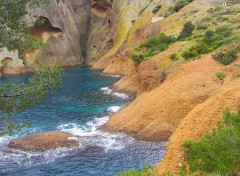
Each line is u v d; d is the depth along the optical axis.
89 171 28.22
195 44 57.41
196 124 27.11
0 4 19.23
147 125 37.00
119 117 40.78
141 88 56.06
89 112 47.75
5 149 33.19
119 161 30.05
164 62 55.00
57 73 20.08
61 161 30.44
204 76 41.75
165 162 24.50
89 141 34.97
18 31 19.86
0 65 94.75
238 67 42.50
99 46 118.94
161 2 102.75
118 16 115.31
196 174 15.64
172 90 40.78
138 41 94.44
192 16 79.69
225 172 15.18
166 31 79.19
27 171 28.55
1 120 21.34
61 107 51.06
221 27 63.19
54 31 113.44
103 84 71.06
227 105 27.56
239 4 83.88
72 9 125.94
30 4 20.38
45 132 36.62
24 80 82.50
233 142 15.82
